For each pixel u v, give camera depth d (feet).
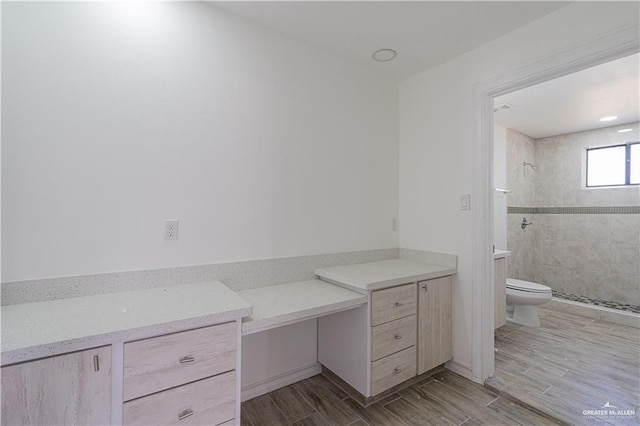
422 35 6.42
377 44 6.82
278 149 6.47
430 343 6.80
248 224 6.08
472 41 6.63
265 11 5.74
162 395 3.63
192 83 5.43
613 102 9.77
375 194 8.20
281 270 6.50
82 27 4.50
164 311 3.97
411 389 6.54
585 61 5.24
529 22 5.92
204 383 3.92
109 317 3.73
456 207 7.29
